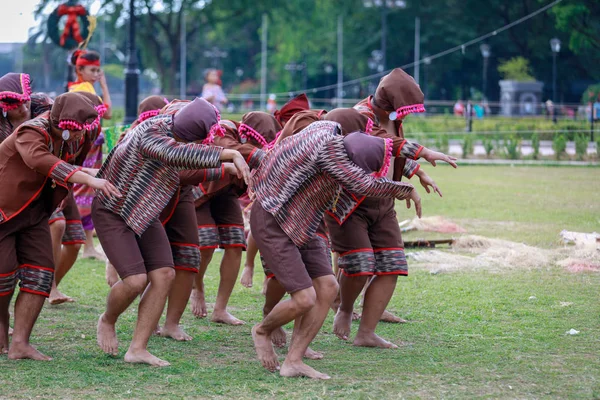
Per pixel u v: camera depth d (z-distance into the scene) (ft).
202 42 282.56
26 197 21.67
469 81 217.97
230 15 232.12
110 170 21.39
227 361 22.33
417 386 19.66
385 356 22.68
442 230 44.29
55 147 21.67
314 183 20.54
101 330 22.36
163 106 27.14
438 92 218.59
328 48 232.32
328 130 20.66
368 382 20.06
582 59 198.90
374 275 24.12
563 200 57.11
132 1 70.44
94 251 39.24
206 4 226.17
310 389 19.49
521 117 134.00
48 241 22.56
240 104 220.64
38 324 26.32
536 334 24.53
